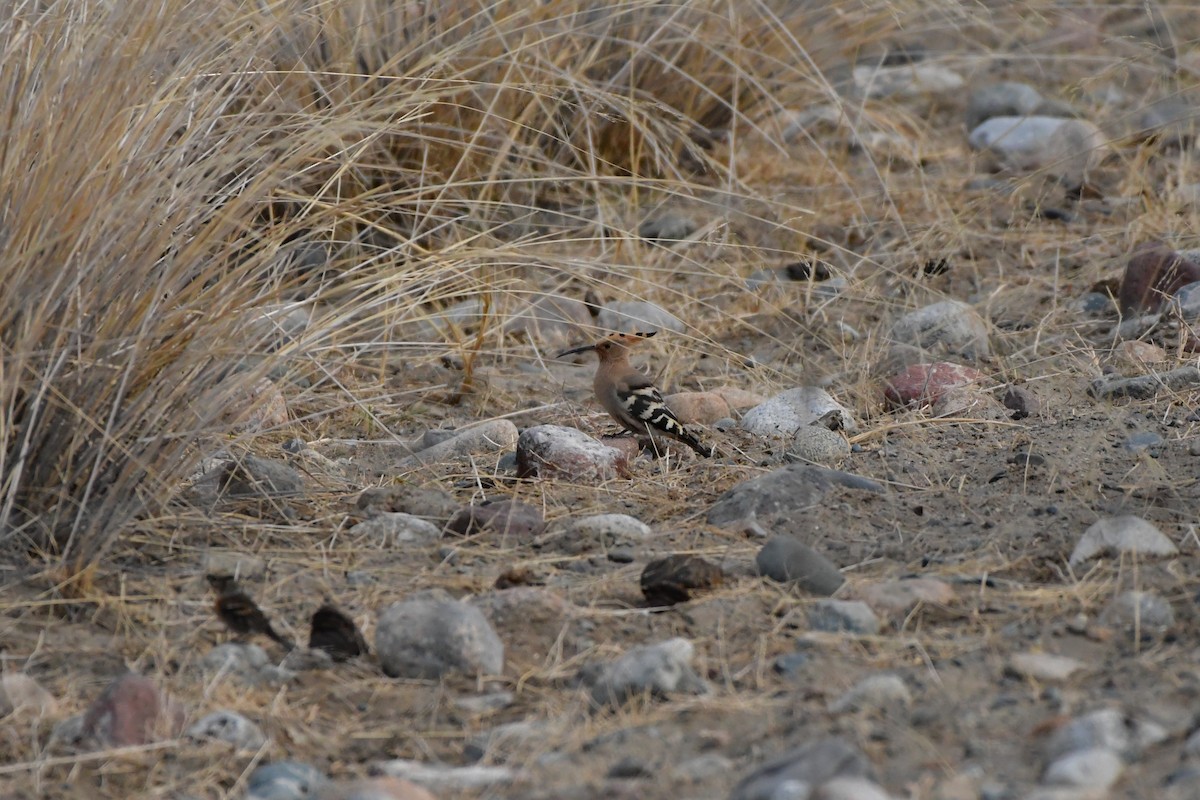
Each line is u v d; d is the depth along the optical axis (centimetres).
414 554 1295
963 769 861
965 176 2511
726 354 1898
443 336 1925
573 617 1143
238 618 1119
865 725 927
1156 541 1204
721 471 1515
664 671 1011
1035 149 2562
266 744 966
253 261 1303
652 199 2325
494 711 1016
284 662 1085
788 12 2495
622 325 1992
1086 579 1161
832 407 1652
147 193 1239
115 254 1238
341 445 1609
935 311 1905
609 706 1005
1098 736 864
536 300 2005
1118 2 3038
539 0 2144
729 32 2381
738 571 1220
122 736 970
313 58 1908
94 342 1203
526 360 1944
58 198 1213
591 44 2253
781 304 2023
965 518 1335
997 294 2036
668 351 1936
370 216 2033
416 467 1547
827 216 2309
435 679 1062
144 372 1254
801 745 912
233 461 1419
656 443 1580
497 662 1076
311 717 1012
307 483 1477
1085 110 2797
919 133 2691
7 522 1196
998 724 921
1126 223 2242
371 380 1833
